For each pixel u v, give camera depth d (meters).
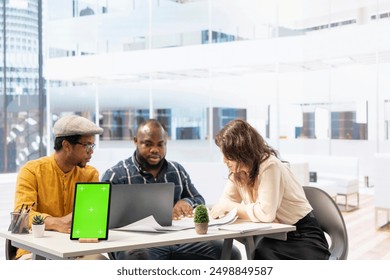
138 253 3.13
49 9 12.78
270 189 2.93
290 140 11.02
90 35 12.45
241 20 10.96
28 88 13.42
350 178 8.66
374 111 9.98
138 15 11.97
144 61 11.41
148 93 13.16
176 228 2.76
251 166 3.01
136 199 2.78
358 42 9.22
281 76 11.07
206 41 11.31
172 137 15.45
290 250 2.94
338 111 10.42
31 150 13.57
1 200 9.16
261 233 2.71
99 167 9.45
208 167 8.09
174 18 11.62
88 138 2.97
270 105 11.23
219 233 2.61
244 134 3.06
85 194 2.47
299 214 3.03
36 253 2.42
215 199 8.05
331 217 3.22
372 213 8.08
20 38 13.20
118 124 17.39
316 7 10.35
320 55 9.58
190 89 12.52
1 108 13.24
